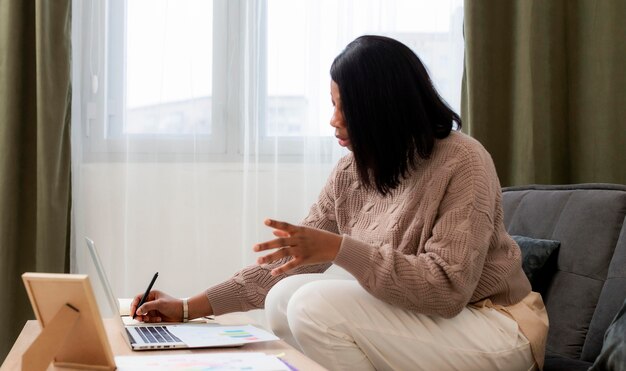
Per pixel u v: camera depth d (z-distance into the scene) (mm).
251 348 1275
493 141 2842
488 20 2822
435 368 1472
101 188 2752
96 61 2742
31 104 2717
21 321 2678
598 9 2758
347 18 2848
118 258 2740
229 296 1723
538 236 2051
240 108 2834
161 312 1642
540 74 2807
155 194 2775
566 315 1815
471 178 1514
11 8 2633
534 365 1575
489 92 2828
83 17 2740
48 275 1028
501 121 2844
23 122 2707
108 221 2752
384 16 2867
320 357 1459
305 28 2846
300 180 2859
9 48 2635
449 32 2914
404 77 1585
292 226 1336
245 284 1747
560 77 2852
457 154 1552
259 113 2838
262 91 2844
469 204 1488
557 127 2869
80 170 2738
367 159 1606
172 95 2785
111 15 2762
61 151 2678
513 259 1626
